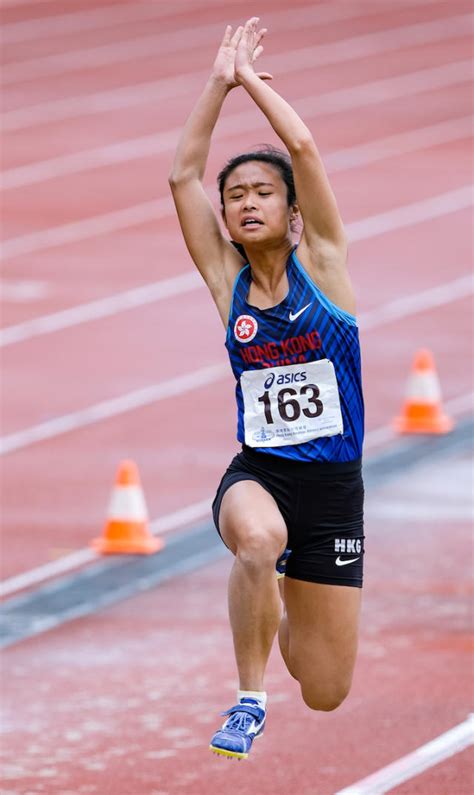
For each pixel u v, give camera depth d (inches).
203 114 723.4
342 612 702.5
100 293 2405.3
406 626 1149.7
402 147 3540.8
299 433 682.2
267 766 891.4
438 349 2082.9
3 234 2800.2
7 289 2426.2
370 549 1341.0
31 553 1333.7
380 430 1749.5
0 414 1796.3
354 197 3070.9
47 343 2126.0
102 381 1942.7
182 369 2006.6
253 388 689.0
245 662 660.1
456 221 2901.1
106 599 1223.5
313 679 720.3
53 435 1717.5
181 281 2495.1
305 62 4387.3
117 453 1647.4
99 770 886.4
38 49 4562.0
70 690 1026.7
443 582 1253.7
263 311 680.4
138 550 1338.6
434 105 3969.0
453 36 4749.0
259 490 682.8
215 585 1263.5
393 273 2514.8
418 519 1429.6
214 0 5196.9
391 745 922.7
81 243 2748.5
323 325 674.2
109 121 3801.7
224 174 690.2
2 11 5059.1
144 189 3176.7
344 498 692.7
